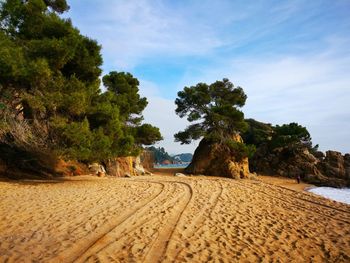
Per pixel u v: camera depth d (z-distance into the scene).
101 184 17.61
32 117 16.95
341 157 50.59
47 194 12.45
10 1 15.29
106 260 5.54
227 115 38.62
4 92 14.71
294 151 51.72
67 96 15.06
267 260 6.11
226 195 15.30
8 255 5.45
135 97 34.03
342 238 8.08
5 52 12.93
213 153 37.66
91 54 17.80
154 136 34.84
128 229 7.75
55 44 14.38
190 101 41.16
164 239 7.08
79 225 7.79
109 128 18.30
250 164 54.53
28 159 19.83
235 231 8.27
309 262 6.18
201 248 6.59
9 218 8.07
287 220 10.09
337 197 28.62
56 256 5.54
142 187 16.97
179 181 22.28
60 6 20.00
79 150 15.37
